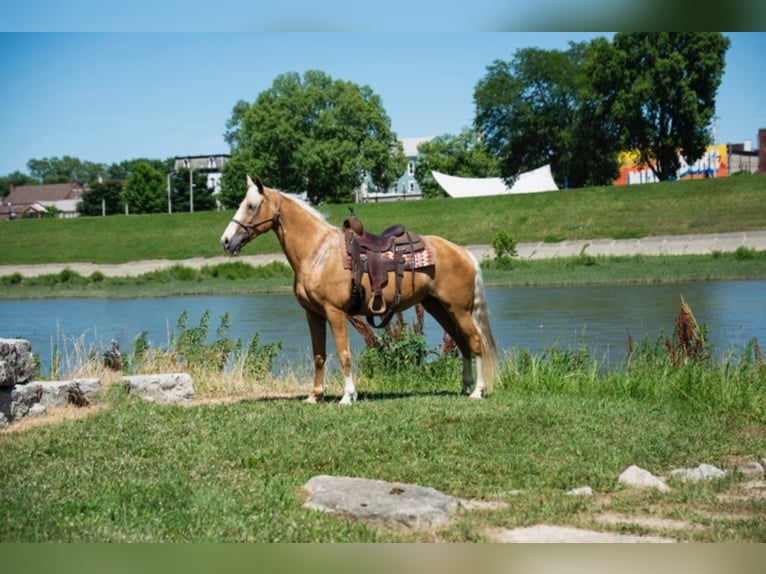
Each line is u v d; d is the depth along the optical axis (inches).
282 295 1716.3
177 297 1775.3
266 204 449.1
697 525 261.4
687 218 2276.1
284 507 272.7
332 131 3811.5
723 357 660.7
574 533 253.9
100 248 2679.6
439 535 252.1
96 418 413.4
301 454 334.3
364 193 4288.9
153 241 2687.0
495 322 1059.3
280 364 716.7
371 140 3870.6
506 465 322.7
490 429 378.3
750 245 2031.3
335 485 287.0
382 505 266.5
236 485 296.4
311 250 451.5
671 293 1354.6
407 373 582.6
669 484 305.9
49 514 262.2
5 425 411.2
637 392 508.4
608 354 772.6
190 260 2504.9
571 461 330.0
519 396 477.7
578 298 1336.1
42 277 2274.9
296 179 3801.7
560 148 3762.3
